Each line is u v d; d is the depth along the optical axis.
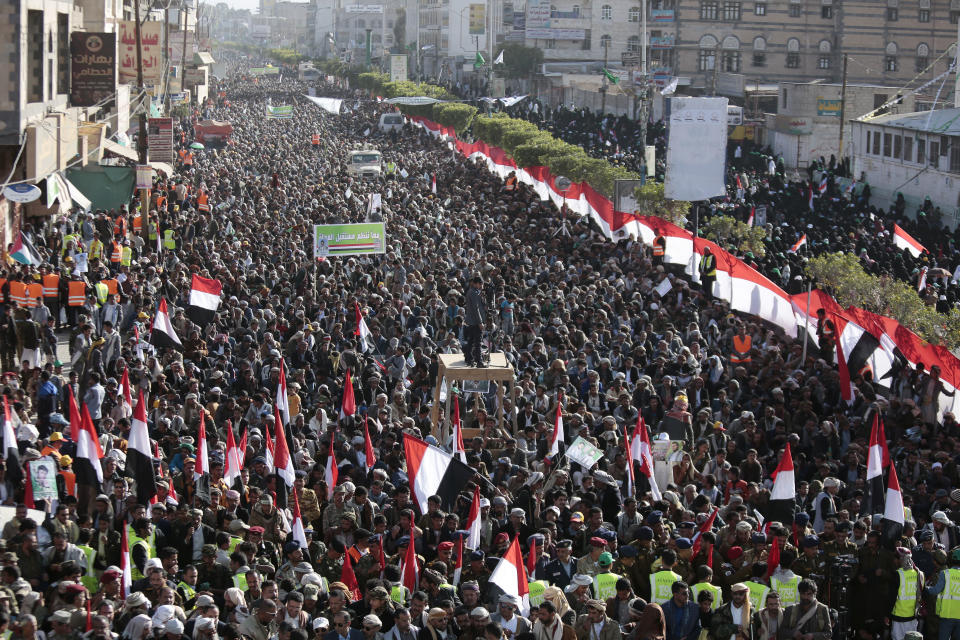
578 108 93.19
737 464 18.23
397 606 11.37
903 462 18.89
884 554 13.48
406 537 13.14
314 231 30.33
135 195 40.69
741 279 26.91
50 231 33.50
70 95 36.12
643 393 20.80
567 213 41.81
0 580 11.50
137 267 29.20
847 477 18.27
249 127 80.06
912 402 20.61
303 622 11.32
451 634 11.62
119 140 49.50
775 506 15.53
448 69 134.12
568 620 11.45
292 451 17.62
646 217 34.97
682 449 17.16
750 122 75.06
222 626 10.98
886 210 55.06
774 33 100.44
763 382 22.75
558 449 17.56
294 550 12.52
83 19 44.56
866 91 68.81
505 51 114.56
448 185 52.16
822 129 68.62
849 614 13.61
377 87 110.38
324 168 58.66
